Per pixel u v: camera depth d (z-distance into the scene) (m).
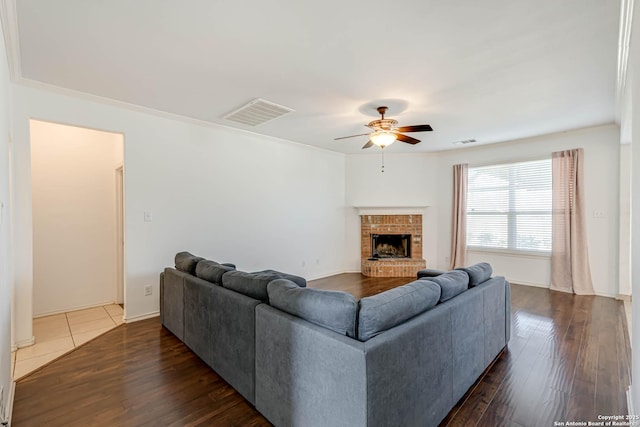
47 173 3.88
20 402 2.07
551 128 4.55
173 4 1.84
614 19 1.98
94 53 2.41
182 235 4.02
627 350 2.80
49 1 1.80
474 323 2.31
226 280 2.44
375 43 2.27
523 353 2.77
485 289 2.50
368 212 6.36
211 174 4.31
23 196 2.92
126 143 3.56
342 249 6.46
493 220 5.66
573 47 2.32
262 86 3.03
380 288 5.15
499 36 2.18
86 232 4.16
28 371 2.47
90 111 3.30
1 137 1.80
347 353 1.45
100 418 1.92
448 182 6.22
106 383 2.30
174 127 3.94
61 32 2.13
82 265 4.12
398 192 6.45
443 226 6.30
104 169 4.31
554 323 3.49
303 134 4.85
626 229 4.34
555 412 1.96
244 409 2.02
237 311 2.16
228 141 4.51
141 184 3.67
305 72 2.73
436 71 2.71
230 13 1.93
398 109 3.69
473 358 2.29
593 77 2.83
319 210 5.95
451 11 1.91
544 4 1.85
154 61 2.54
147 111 3.67
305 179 5.66
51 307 3.88
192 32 2.14
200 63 2.57
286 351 1.76
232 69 2.67
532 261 5.22
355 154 6.48
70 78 2.86
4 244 1.87
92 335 3.20
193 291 2.74
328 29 2.10
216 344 2.40
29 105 2.95
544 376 2.39
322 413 1.57
